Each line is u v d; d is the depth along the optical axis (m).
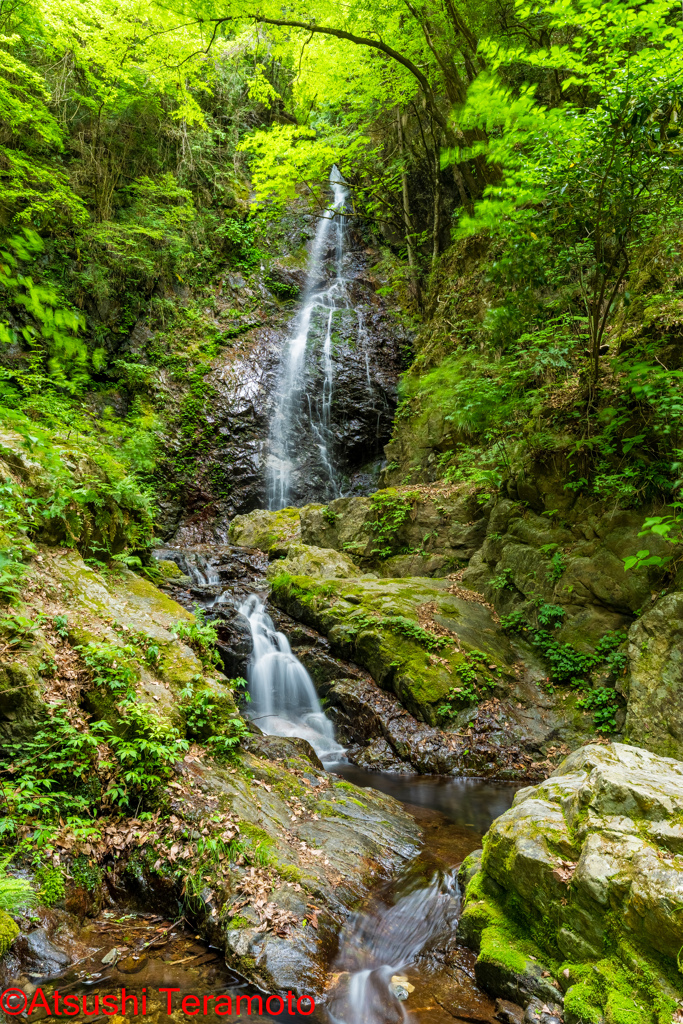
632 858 3.21
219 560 12.24
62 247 15.13
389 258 20.14
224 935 3.79
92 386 15.12
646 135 6.95
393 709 7.93
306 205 21.34
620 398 8.07
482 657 8.10
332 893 4.25
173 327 17.55
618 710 7.25
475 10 11.90
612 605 7.79
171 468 15.63
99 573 6.66
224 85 19.52
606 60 7.35
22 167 12.60
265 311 19.20
